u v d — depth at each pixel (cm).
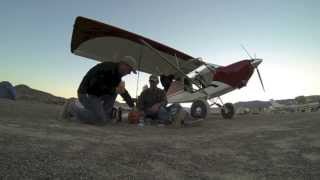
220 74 1038
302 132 581
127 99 684
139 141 436
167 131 586
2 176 243
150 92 714
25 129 424
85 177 264
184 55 1055
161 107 699
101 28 927
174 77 1120
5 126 431
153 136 502
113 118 679
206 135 543
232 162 365
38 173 258
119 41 985
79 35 938
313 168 351
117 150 364
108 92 634
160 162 337
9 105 956
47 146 338
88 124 604
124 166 309
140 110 711
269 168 348
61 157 306
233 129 644
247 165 356
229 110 988
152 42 996
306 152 421
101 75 611
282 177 321
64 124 546
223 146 443
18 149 311
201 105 866
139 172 298
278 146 454
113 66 620
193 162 352
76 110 614
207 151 406
